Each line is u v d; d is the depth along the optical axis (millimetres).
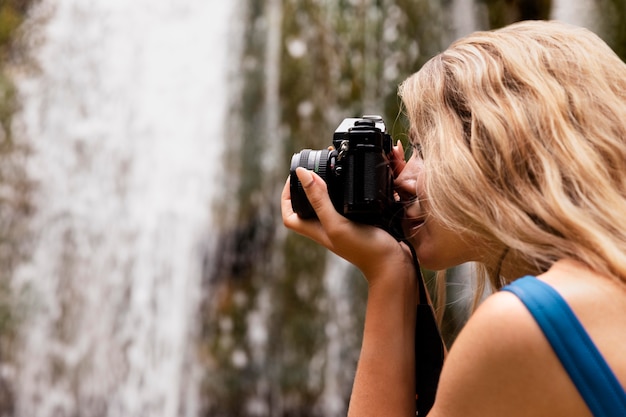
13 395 4605
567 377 733
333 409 4484
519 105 881
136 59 5016
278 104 4785
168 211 4793
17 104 4902
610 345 743
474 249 981
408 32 4758
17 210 4793
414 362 1073
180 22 5031
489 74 918
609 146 857
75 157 4891
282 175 4707
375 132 1049
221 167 4777
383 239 1061
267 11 4910
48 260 4773
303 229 1135
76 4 5070
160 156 4871
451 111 939
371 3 4781
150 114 4930
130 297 4738
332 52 4773
